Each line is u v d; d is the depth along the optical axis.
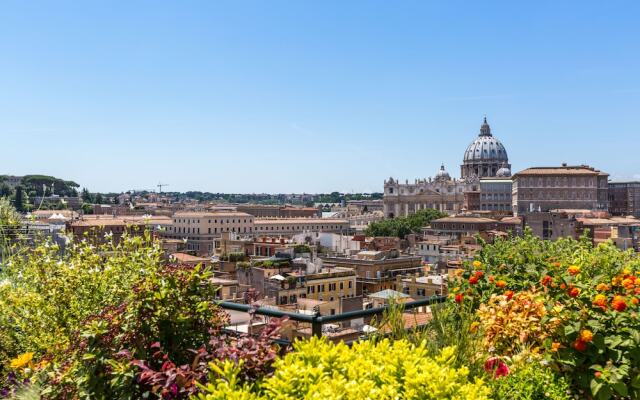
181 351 8.47
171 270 9.24
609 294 10.69
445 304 12.30
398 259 126.62
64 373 8.08
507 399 8.62
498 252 17.56
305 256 140.25
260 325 9.74
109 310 8.71
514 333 10.47
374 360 7.41
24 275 13.77
